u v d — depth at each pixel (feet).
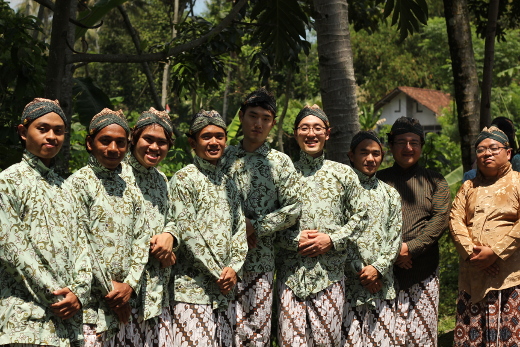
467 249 14.47
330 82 17.53
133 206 11.72
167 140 12.12
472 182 15.21
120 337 11.64
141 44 22.89
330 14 17.49
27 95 19.26
